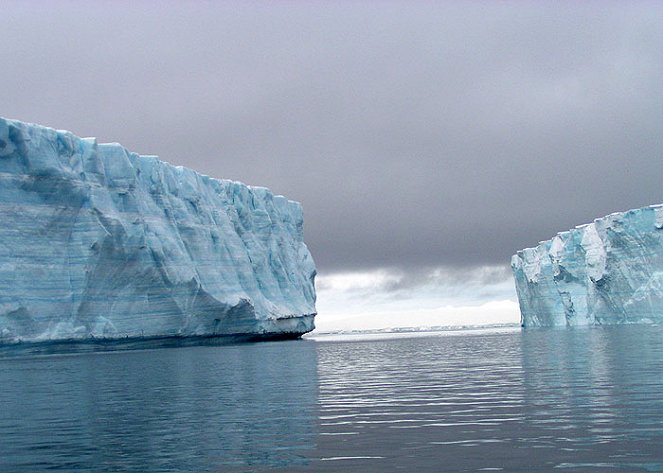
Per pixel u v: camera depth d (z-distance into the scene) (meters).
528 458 11.78
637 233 74.12
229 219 76.00
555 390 20.92
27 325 50.66
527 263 99.06
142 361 44.31
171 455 13.19
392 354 49.22
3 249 49.78
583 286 87.56
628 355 34.88
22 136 50.16
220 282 68.56
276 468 11.80
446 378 26.89
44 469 12.38
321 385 25.94
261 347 66.38
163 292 60.88
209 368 36.81
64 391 25.78
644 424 14.43
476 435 13.95
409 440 13.75
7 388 27.28
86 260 53.91
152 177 63.28
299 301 86.38
